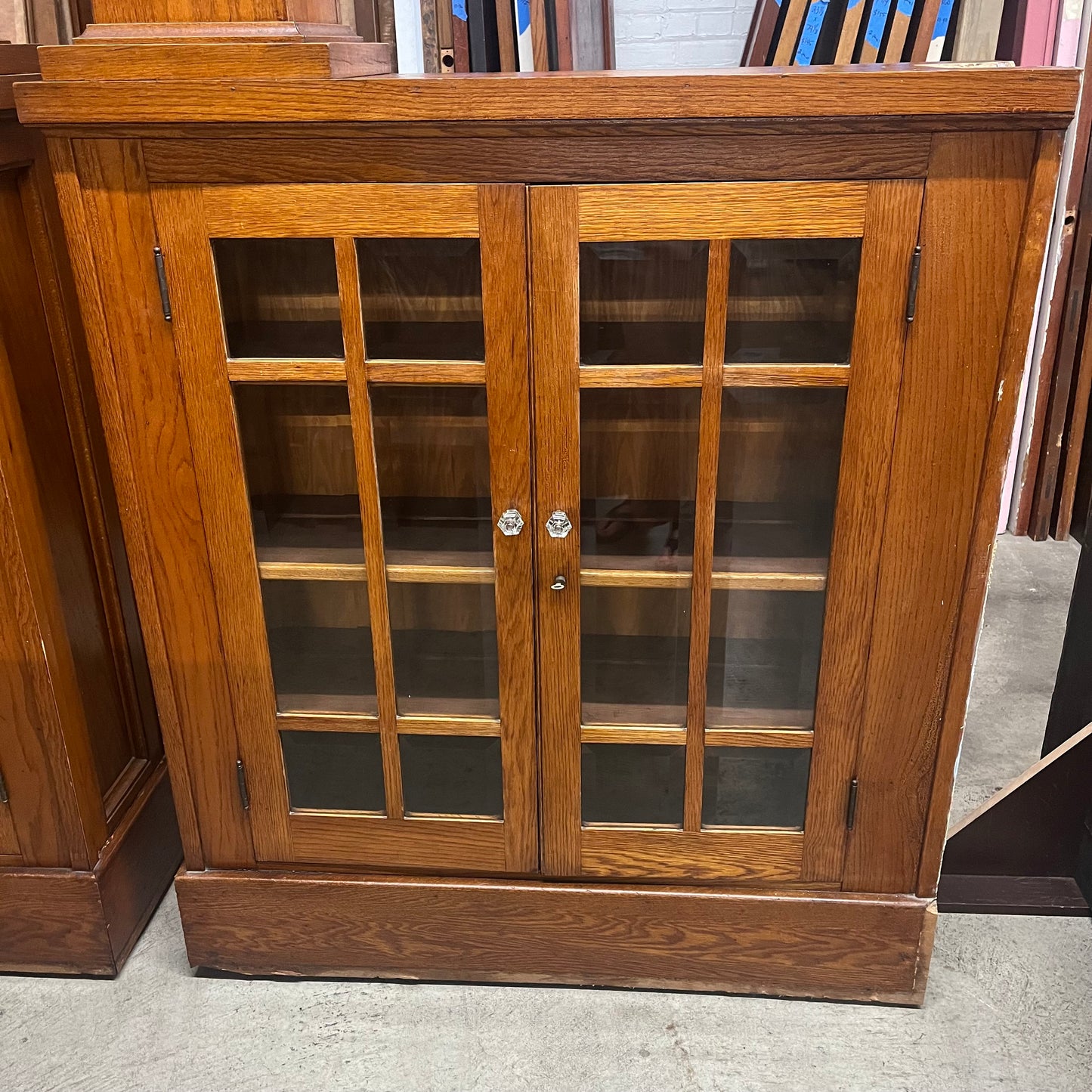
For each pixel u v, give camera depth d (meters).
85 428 1.38
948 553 1.11
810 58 1.79
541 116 0.95
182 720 1.27
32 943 1.40
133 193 1.02
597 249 1.03
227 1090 1.25
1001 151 0.95
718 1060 1.28
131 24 0.99
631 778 1.28
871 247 1.00
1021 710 1.96
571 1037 1.32
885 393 1.05
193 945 1.39
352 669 1.27
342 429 1.17
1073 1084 1.24
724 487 1.15
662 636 1.23
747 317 1.06
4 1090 1.25
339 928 1.36
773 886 1.31
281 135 0.99
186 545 1.18
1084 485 2.53
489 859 1.32
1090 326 2.32
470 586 1.21
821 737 1.22
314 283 1.07
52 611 1.26
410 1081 1.26
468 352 1.09
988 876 1.56
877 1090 1.23
